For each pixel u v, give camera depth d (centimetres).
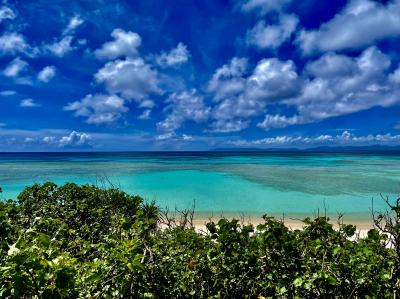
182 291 430
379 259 422
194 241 495
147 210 845
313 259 439
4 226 381
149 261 423
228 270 427
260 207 2336
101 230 640
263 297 417
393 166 6844
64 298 337
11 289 285
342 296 401
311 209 2278
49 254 298
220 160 10406
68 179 4028
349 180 3969
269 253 442
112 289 356
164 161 9656
